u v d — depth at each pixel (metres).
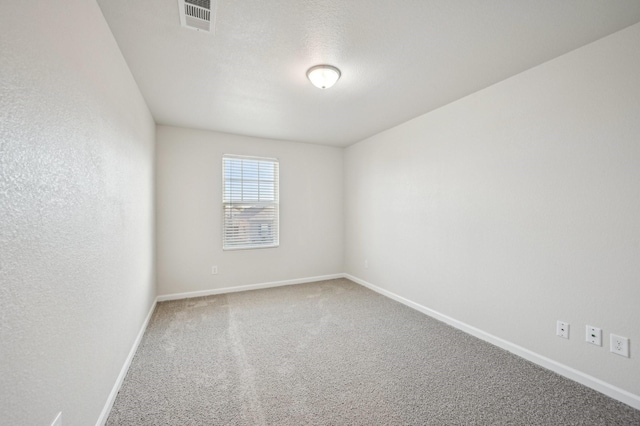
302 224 4.43
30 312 0.87
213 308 3.26
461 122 2.67
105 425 1.47
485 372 1.97
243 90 2.49
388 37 1.75
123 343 1.90
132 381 1.85
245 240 4.04
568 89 1.89
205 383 1.84
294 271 4.37
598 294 1.76
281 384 1.83
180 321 2.87
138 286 2.38
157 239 3.48
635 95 1.60
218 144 3.82
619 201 1.67
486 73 2.19
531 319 2.11
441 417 1.53
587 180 1.81
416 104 2.82
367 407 1.61
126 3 1.43
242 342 2.42
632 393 1.62
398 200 3.52
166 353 2.23
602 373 1.74
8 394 0.77
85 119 1.27
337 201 4.71
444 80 2.31
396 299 3.56
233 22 1.60
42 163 0.94
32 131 0.88
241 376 1.92
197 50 1.88
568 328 1.90
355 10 1.50
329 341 2.45
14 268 0.80
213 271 3.81
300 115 3.15
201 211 3.73
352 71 2.17
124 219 1.93
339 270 4.73
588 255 1.80
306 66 2.10
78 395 1.20
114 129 1.71
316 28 1.66
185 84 2.37
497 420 1.51
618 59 1.67
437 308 2.95
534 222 2.09
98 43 1.44
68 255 1.11
